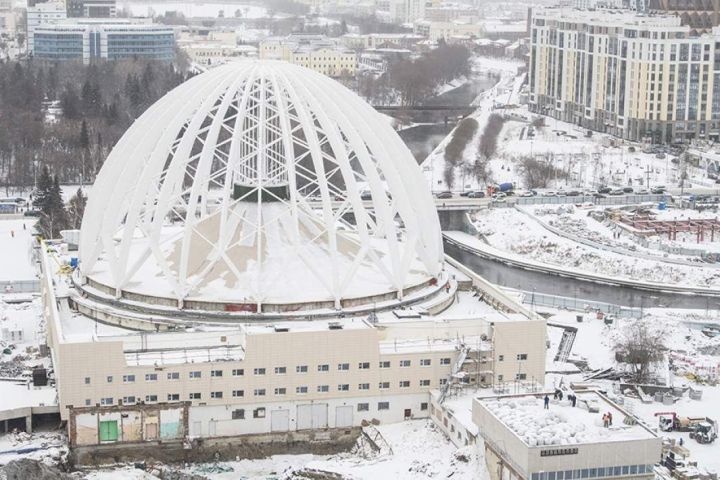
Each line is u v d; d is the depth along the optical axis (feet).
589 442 636.48
